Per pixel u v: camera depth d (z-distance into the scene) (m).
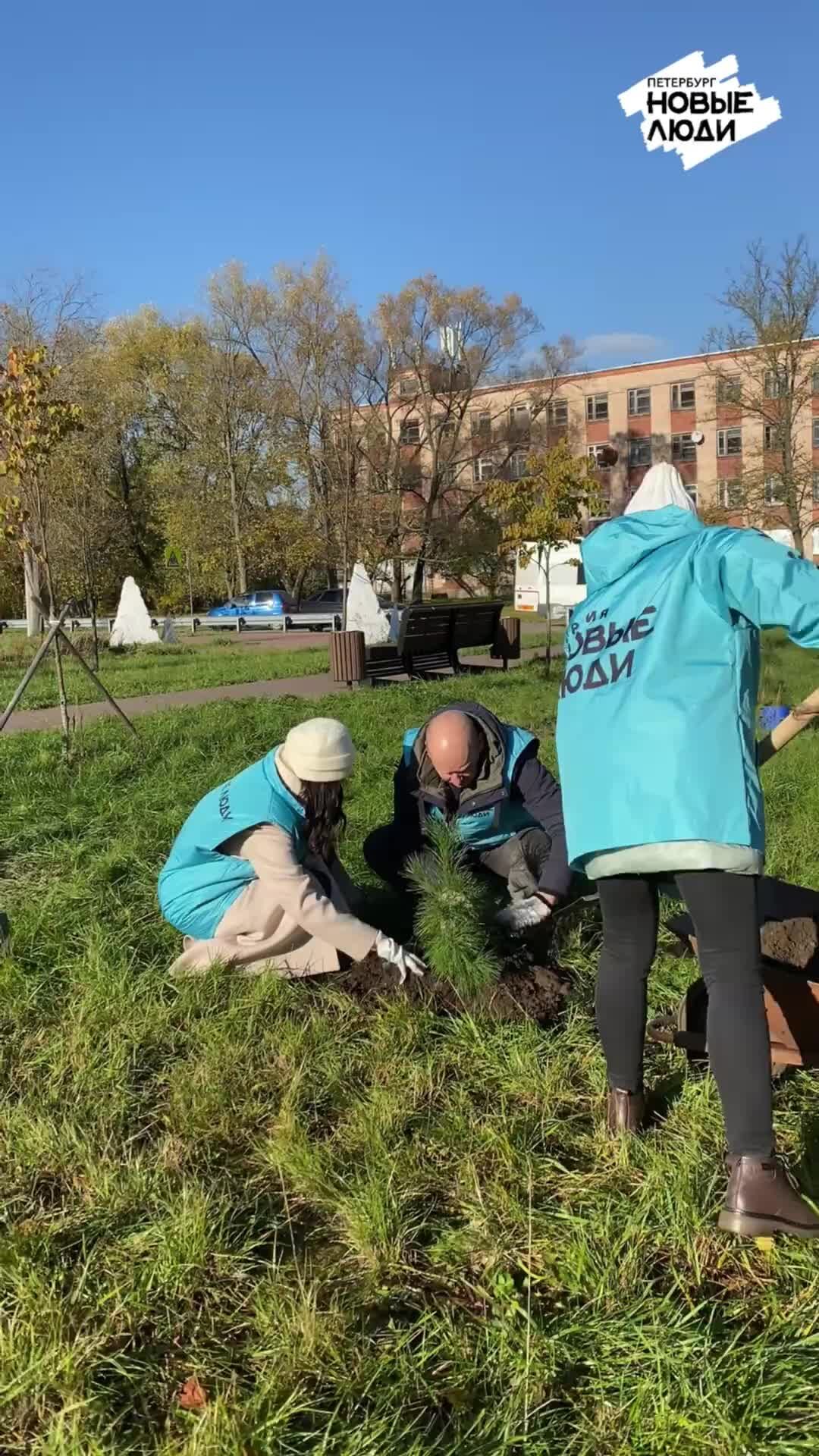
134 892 4.70
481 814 3.93
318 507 45.16
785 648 16.95
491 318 47.22
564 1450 1.87
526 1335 2.09
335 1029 3.42
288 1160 2.69
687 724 2.35
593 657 2.58
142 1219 2.49
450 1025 3.44
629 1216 2.46
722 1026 2.32
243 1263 2.36
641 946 2.65
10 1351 2.04
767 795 6.46
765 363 33.22
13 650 20.38
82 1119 2.91
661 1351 2.04
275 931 3.76
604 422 60.00
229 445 46.00
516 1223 2.48
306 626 35.72
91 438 35.81
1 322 19.94
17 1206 2.56
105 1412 1.94
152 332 50.38
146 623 27.39
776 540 2.45
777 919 2.97
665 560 2.54
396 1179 2.63
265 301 44.06
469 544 49.16
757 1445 1.84
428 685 13.16
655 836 2.32
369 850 4.32
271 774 3.71
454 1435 1.90
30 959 3.95
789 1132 2.81
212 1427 1.87
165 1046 3.37
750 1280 2.31
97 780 6.86
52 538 27.73
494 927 3.81
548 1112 2.96
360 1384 2.01
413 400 48.53
